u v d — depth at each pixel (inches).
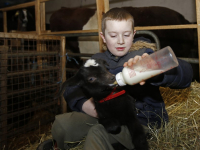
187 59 98.3
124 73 55.5
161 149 68.6
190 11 189.8
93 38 192.2
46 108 157.6
